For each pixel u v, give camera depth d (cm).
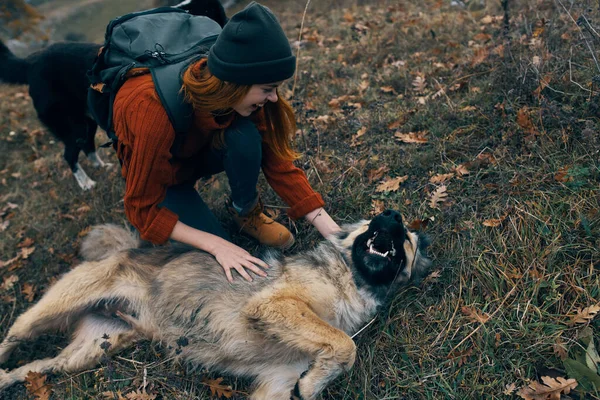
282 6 860
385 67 487
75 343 304
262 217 328
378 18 634
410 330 263
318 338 241
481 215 301
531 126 330
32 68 399
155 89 229
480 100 384
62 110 410
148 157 237
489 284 265
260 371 271
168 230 259
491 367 235
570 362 221
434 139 365
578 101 342
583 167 295
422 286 281
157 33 243
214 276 279
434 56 484
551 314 244
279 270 281
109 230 344
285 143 293
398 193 335
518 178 308
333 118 422
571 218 277
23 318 313
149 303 293
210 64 217
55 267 372
